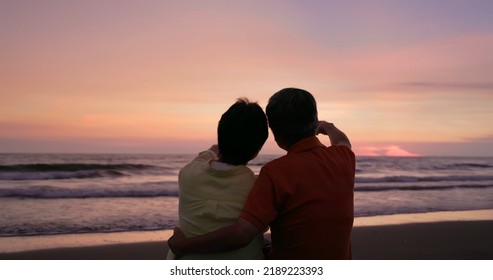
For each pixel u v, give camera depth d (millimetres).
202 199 1851
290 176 1776
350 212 1849
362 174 31609
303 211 1772
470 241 7488
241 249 1825
